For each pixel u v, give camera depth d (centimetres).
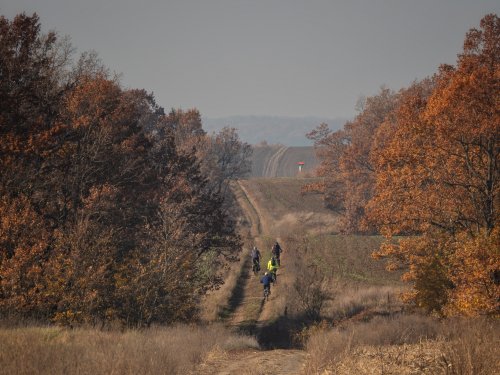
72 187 9756
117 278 8319
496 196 8762
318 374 3616
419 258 9231
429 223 9181
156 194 10844
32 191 9294
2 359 3509
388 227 9562
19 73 9394
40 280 7956
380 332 5288
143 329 7625
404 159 9206
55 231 8388
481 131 8138
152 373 3778
